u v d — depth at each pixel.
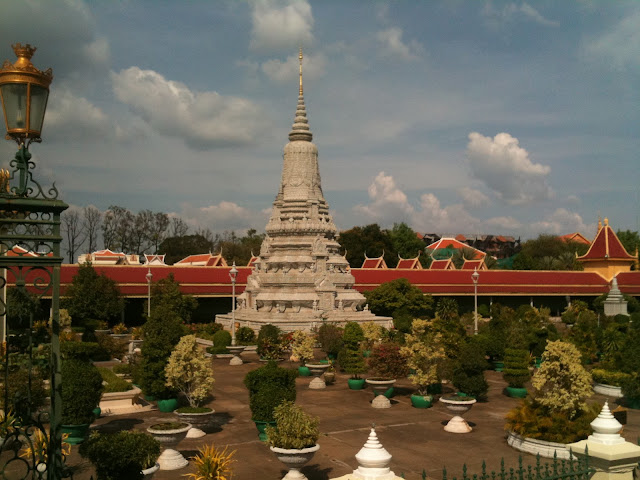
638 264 132.88
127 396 33.69
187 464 24.02
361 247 127.25
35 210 10.36
